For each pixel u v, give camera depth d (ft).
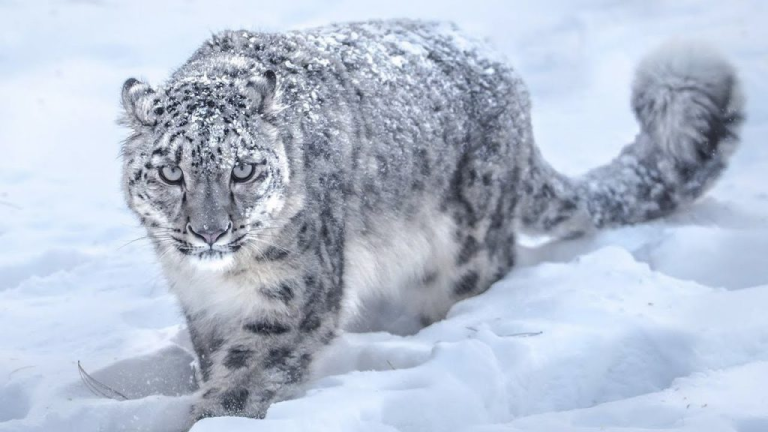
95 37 82.99
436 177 35.42
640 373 28.94
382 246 33.68
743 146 52.54
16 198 51.75
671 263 37.68
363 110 32.42
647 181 43.16
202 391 28.73
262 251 27.86
